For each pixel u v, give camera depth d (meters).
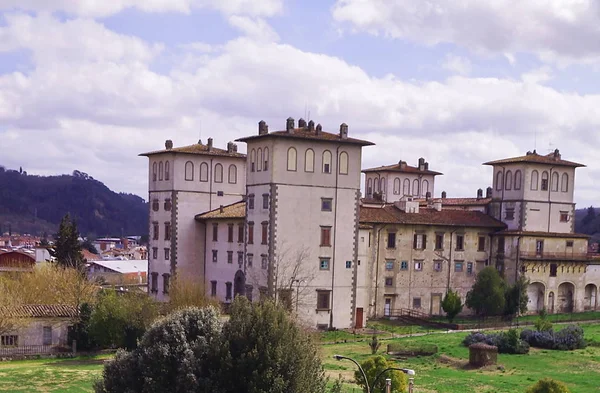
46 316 74.25
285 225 82.44
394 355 70.00
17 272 109.38
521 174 101.56
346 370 62.16
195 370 36.38
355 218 86.31
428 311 97.69
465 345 73.19
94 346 73.94
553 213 103.44
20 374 59.84
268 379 35.25
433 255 98.06
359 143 85.81
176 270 94.50
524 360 67.69
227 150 104.62
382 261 94.50
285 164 82.50
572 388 55.38
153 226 104.00
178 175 99.62
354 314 86.12
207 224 100.12
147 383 36.72
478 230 101.12
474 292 94.81
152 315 72.88
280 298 74.81
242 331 36.97
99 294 82.88
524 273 98.25
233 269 92.75
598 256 107.12
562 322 92.44
